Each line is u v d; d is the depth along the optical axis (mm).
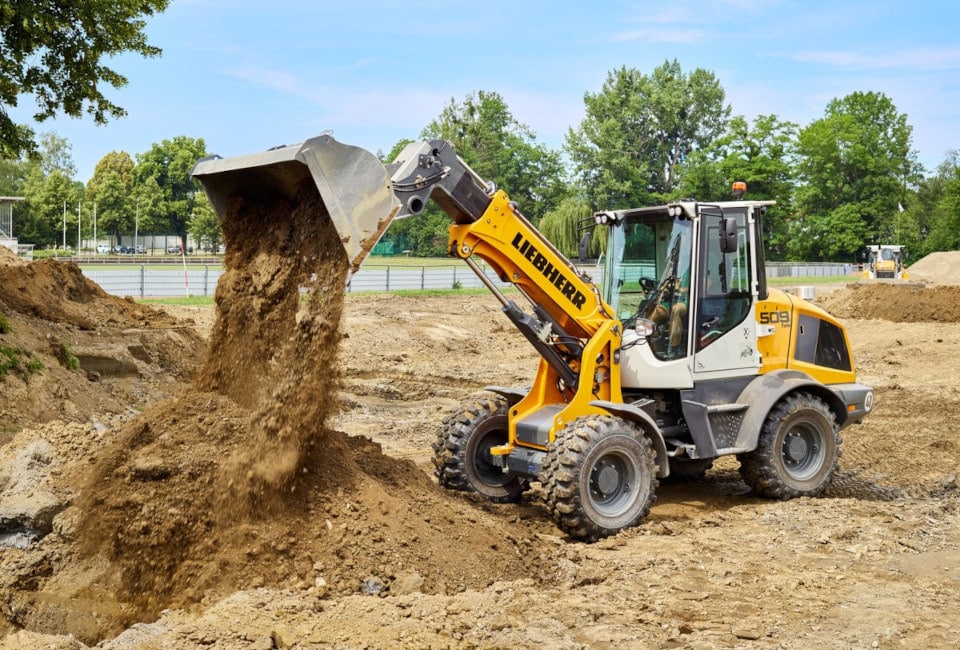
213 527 5949
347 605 5449
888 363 18641
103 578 5793
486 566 6316
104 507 6016
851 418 9391
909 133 85812
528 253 7652
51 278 14391
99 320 14078
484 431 8352
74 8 11828
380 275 37188
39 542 5984
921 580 6391
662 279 8445
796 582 6293
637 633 5348
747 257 8656
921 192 86688
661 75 85438
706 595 5996
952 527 7680
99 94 12773
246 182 7168
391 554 6008
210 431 6438
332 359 6371
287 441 6188
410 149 7301
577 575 6359
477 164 78688
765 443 8570
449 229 7531
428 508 6637
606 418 7434
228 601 5367
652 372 8148
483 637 5156
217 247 93625
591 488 7340
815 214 80125
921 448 11250
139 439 6395
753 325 8703
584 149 79938
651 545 7102
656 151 83562
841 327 9602
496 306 29844
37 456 6496
